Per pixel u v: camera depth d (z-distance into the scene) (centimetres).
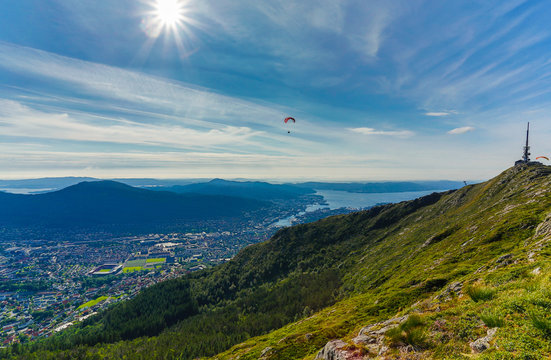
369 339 2423
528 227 5931
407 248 12494
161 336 15200
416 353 1758
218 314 17025
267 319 13812
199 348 12462
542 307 1473
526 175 10450
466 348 1535
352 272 15150
